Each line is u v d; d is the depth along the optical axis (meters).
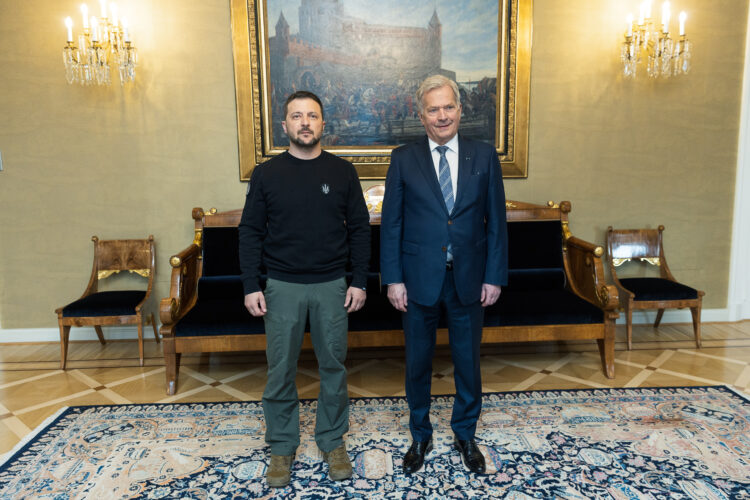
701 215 3.96
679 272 4.00
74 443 2.23
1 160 3.60
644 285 3.49
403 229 1.95
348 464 1.96
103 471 2.01
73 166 3.64
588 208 3.89
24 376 3.07
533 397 2.65
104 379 3.02
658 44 3.52
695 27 3.76
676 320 4.04
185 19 3.57
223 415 2.51
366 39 3.63
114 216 3.71
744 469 1.96
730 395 2.64
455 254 1.84
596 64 3.75
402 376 3.05
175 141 3.67
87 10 3.40
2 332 3.74
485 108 3.73
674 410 2.48
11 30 3.49
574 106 3.79
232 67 3.63
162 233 3.74
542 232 3.54
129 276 3.78
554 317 2.88
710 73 3.81
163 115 3.64
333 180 1.91
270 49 3.60
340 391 1.97
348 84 3.67
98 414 2.52
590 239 3.92
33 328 3.77
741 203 3.95
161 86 3.61
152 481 1.94
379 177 3.75
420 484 1.90
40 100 3.56
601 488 1.86
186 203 3.72
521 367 3.13
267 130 3.67
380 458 2.09
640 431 2.27
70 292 3.76
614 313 2.88
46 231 3.69
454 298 1.89
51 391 2.84
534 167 3.83
